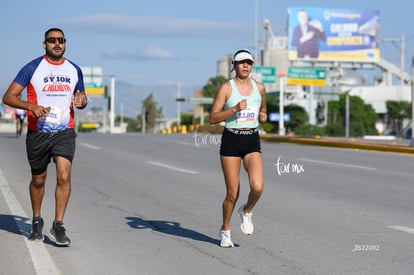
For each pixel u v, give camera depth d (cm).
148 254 2050
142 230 2444
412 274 1806
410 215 2791
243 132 2066
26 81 2025
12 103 1991
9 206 2950
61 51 2041
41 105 2034
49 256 2003
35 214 2211
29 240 2219
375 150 6869
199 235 2355
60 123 2058
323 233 2383
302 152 6600
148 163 5197
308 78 15912
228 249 2123
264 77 15562
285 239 2275
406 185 3875
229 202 2108
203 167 4872
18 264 1902
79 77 2081
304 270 1853
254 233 2380
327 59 16950
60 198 2103
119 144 7594
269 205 3059
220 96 2061
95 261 1955
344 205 3072
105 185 3794
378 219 2686
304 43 16875
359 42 17062
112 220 2648
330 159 5712
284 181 4044
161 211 2881
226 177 2092
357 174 4472
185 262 1948
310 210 2919
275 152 6588
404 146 6762
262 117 2158
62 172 2069
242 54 2061
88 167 4841
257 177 2067
